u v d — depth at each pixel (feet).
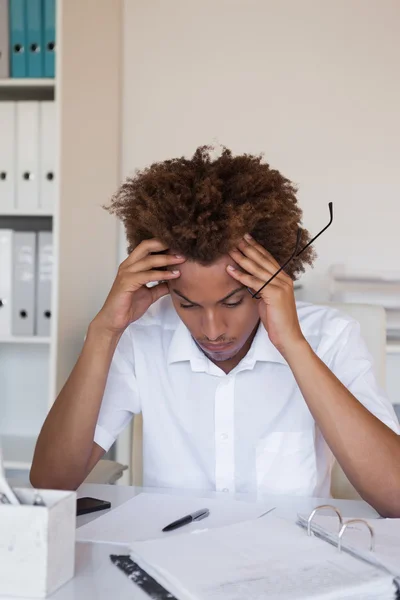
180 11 8.48
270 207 3.79
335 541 2.80
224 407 4.42
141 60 8.55
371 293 7.81
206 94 8.48
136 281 3.89
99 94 8.01
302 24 8.34
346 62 8.29
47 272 7.60
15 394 8.98
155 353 4.64
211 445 4.47
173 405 4.55
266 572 2.46
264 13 8.38
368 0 8.24
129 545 2.79
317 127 8.34
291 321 3.79
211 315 3.76
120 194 4.20
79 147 7.55
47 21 7.54
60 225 7.19
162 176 3.77
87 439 4.08
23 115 7.55
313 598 2.25
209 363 4.44
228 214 3.57
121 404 4.59
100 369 4.08
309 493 4.36
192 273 3.67
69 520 2.50
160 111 8.55
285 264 3.80
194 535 2.86
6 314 7.67
